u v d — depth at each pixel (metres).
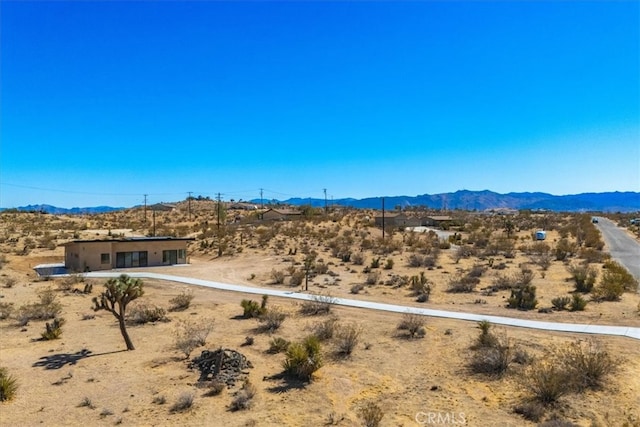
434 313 25.45
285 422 12.91
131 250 49.47
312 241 67.19
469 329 21.92
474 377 15.94
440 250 57.66
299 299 30.94
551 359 16.97
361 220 105.06
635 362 16.61
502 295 30.50
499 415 13.11
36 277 42.00
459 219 112.44
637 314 23.83
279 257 53.06
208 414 13.46
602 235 83.12
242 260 52.81
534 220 115.94
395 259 49.66
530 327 21.89
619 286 28.59
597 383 14.72
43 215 107.06
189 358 18.64
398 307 27.48
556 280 35.25
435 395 14.62
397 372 16.72
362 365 17.48
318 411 13.63
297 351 16.77
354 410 13.73
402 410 13.62
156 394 15.02
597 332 20.62
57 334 22.00
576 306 25.45
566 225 102.25
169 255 51.47
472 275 38.06
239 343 20.78
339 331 21.38
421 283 32.84
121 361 18.41
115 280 20.41
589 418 12.65
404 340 20.56
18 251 57.19
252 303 26.91
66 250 50.47
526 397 14.05
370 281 36.22
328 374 16.59
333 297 30.95
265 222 96.25
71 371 17.20
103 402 14.45
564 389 13.94
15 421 13.20
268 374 16.69
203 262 53.69
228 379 16.02
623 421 12.40
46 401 14.60
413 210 167.25
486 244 62.31
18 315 25.75
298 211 118.69
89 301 31.09
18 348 20.34
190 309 28.47
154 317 25.50
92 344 20.97
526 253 53.75
